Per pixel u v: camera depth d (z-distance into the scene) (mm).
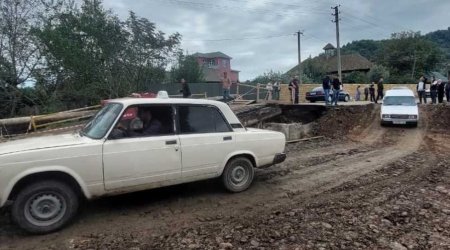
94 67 26109
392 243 4430
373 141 13570
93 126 5496
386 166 8828
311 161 9344
